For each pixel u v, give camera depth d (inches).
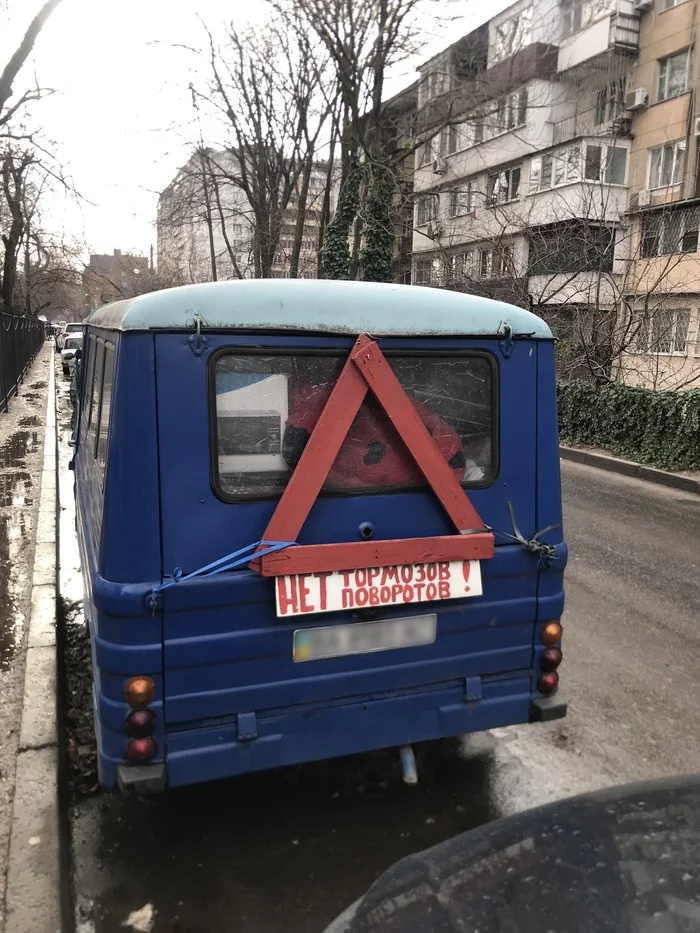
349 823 123.3
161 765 103.3
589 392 531.5
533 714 124.8
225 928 99.9
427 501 114.7
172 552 100.5
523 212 923.4
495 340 117.9
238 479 103.9
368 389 107.6
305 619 107.7
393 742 117.0
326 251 836.6
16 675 160.7
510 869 65.3
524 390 120.4
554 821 72.6
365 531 110.7
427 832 121.1
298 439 106.8
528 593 122.3
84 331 233.6
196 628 102.1
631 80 934.4
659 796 74.6
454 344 115.0
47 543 258.8
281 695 108.2
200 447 100.7
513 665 123.2
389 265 802.8
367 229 802.8
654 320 601.3
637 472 452.8
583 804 75.7
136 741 101.5
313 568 105.7
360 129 812.0
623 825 69.3
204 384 100.3
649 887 59.7
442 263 749.9
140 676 100.6
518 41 992.9
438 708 119.0
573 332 579.2
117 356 99.5
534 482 122.0
